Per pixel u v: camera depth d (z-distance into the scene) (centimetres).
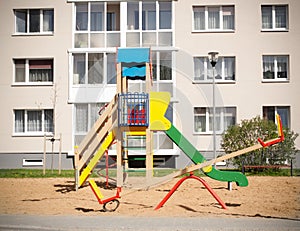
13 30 3173
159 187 1809
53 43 3150
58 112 3119
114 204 1418
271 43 3127
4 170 2777
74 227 1045
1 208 1352
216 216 1204
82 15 3167
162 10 3153
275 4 3141
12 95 3144
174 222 1105
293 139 2356
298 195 1597
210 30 3131
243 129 2328
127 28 3173
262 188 1766
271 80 3106
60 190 1728
